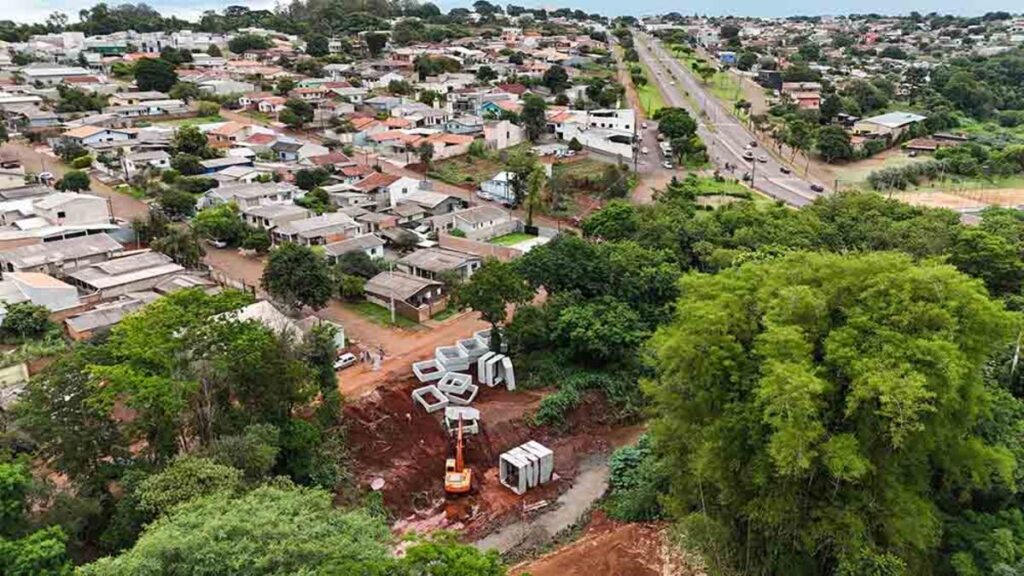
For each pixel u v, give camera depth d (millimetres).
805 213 67625
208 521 21578
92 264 59781
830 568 28031
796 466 24688
